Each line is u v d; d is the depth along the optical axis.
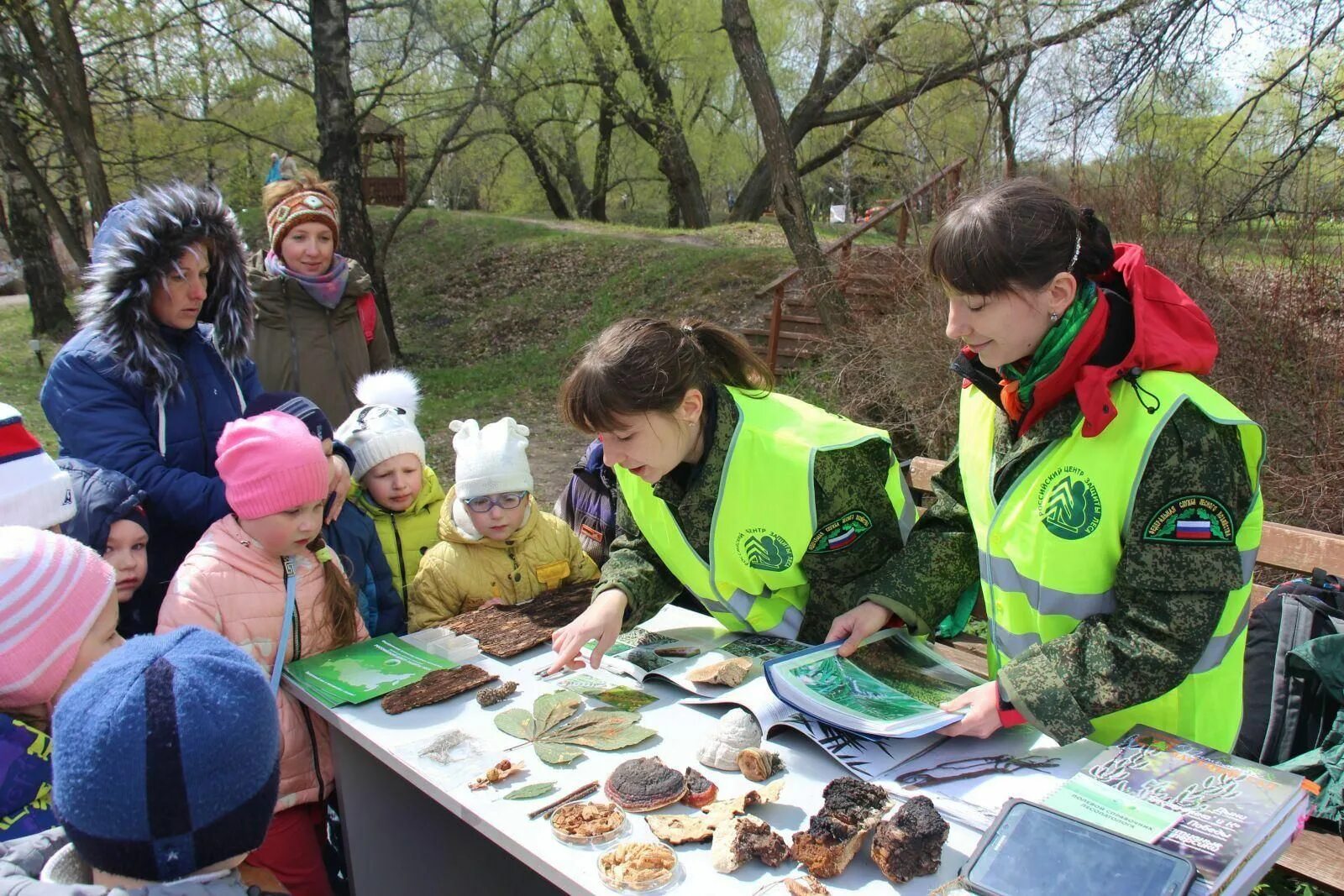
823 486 2.00
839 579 2.14
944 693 1.83
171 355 2.61
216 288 2.81
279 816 2.25
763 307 12.47
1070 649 1.62
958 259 1.58
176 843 1.19
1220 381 6.09
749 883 1.41
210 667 1.26
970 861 1.36
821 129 21.59
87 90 10.90
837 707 1.74
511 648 2.29
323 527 2.61
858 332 7.85
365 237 11.88
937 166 8.87
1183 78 7.61
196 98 14.25
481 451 2.73
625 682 2.11
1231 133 7.78
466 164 22.17
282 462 2.21
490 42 12.92
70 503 2.16
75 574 1.77
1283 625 2.65
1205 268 6.51
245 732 1.24
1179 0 7.39
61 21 9.81
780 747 1.78
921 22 10.81
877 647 1.99
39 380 12.26
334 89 11.34
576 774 1.74
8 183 14.91
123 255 2.50
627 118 18.02
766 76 8.88
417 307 16.41
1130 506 1.58
